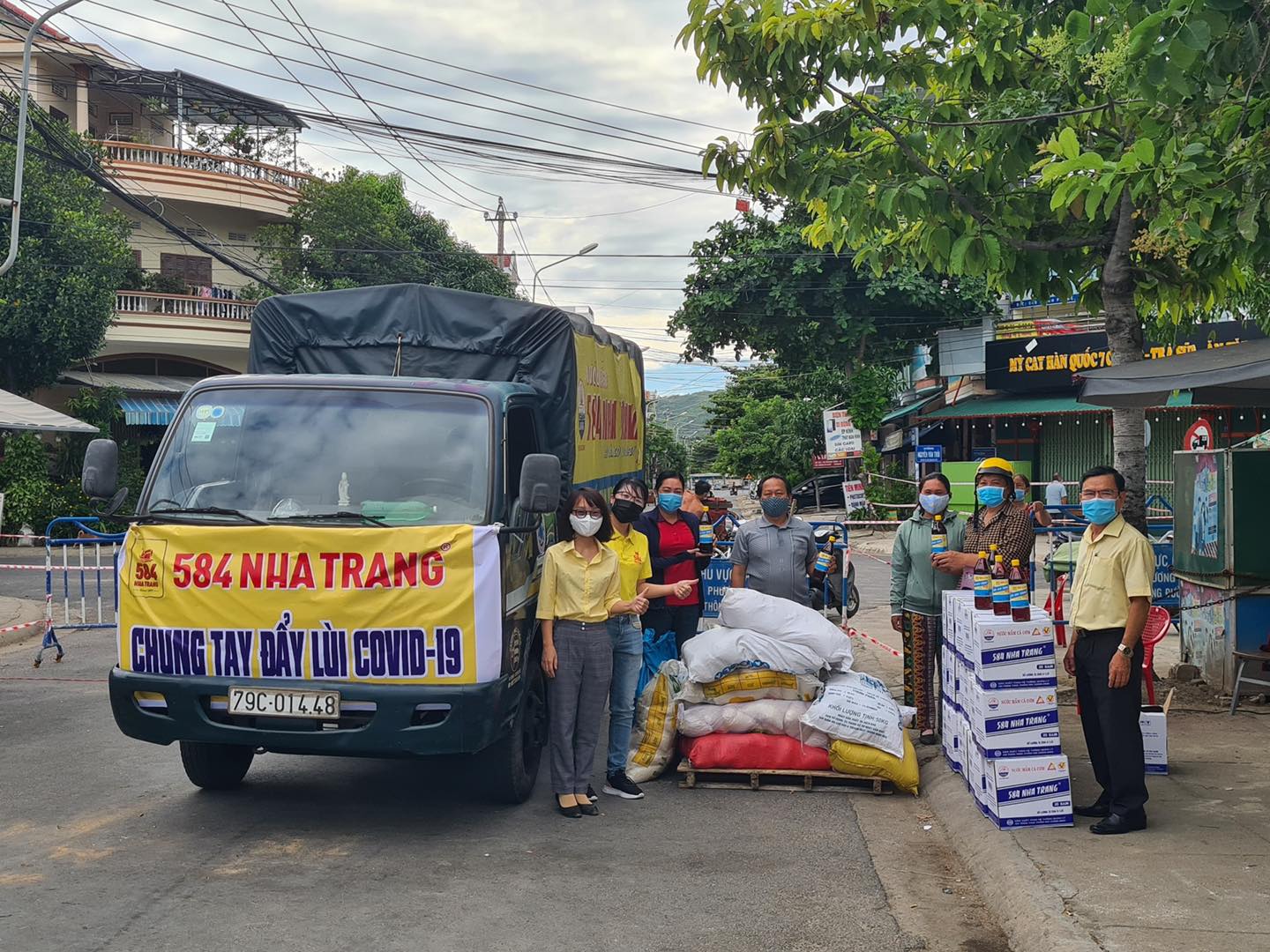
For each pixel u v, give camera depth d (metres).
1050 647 5.18
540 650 6.12
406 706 5.01
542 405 6.72
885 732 6.07
